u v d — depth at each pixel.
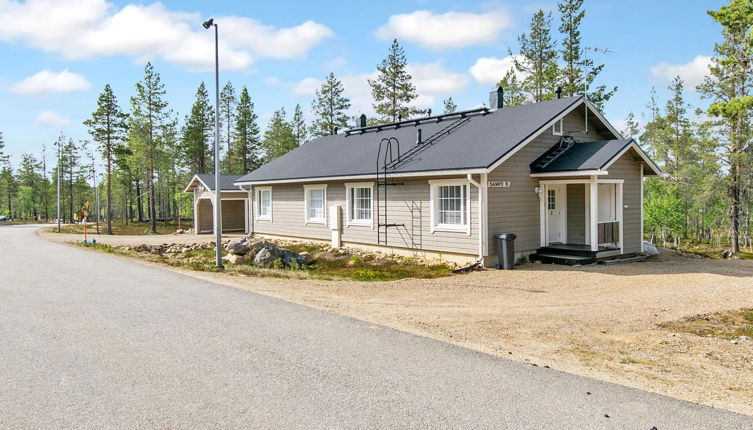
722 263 16.20
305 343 6.75
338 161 21.19
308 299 10.01
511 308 9.70
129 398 4.85
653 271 14.32
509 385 5.27
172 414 4.50
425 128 20.72
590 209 15.94
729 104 15.07
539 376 5.57
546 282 12.75
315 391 5.06
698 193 37.62
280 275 13.80
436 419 4.42
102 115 43.16
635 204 17.09
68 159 74.62
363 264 16.72
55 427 4.23
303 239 22.58
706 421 4.43
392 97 43.59
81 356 6.12
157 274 12.81
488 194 15.05
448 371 5.70
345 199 20.16
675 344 7.30
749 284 12.29
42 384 5.20
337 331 7.40
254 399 4.85
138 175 52.28
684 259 17.39
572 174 15.02
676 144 43.22
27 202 89.19
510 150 14.82
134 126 47.22
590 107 17.44
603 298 10.73
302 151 25.98
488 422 4.36
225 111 58.34
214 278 12.55
